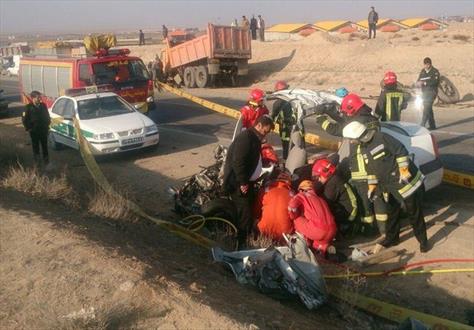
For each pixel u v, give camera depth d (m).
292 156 8.20
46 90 18.33
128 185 10.32
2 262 5.40
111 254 5.49
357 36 38.94
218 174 8.05
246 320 4.18
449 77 24.28
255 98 9.05
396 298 5.75
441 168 8.08
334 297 5.63
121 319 4.16
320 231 6.48
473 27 45.91
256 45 38.12
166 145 13.91
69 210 7.71
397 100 9.58
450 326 4.91
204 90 28.64
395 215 6.74
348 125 6.60
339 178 7.12
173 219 8.24
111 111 13.49
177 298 4.43
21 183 8.79
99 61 16.30
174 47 30.91
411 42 34.12
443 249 6.76
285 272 5.52
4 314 4.37
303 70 31.59
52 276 5.00
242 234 7.21
